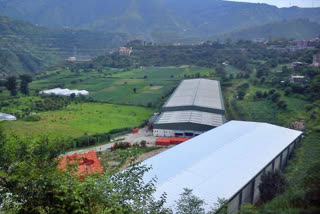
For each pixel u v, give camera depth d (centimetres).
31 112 9100
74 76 17188
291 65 14188
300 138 5647
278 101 8781
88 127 7656
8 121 7781
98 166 4388
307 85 9200
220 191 3127
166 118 7631
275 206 2348
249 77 13275
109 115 9081
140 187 1555
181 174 3500
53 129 7300
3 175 1243
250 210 2150
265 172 3969
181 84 12419
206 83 12169
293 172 4256
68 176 1431
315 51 15038
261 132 5331
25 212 1335
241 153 4228
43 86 14300
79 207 1254
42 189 1309
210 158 4025
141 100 11200
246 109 8862
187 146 4631
